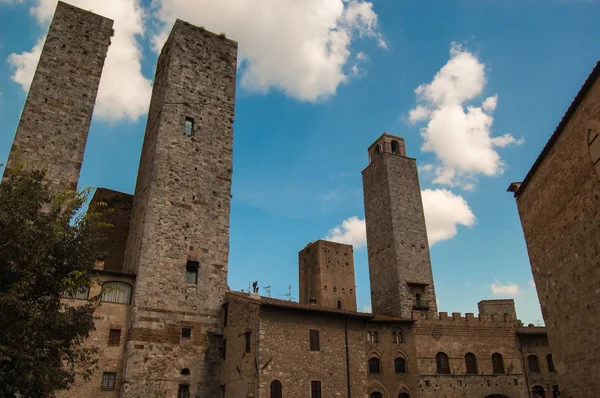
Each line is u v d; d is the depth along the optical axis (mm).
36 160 37062
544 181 26750
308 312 34969
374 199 63844
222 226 41938
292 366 32531
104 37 44594
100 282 35625
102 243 44938
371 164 66250
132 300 35906
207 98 46281
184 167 42094
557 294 25516
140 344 34250
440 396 45719
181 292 37594
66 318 22891
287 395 31469
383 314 56938
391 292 56625
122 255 45781
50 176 37125
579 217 22766
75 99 40656
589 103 21250
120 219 47094
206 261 39781
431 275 58094
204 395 35188
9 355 20422
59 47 41844
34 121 38250
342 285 68125
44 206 35375
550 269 26281
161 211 39438
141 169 45125
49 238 23188
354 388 34750
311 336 34469
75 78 41406
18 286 21062
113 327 34688
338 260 69562
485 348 49312
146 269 36812
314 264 69125
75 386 31875
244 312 34656
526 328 51781
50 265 23688
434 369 46688
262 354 31531
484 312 65312
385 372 45062
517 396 47938
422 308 55125
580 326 23188
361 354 36406
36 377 21078
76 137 39406
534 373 49312
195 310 37562
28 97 38844
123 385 32625
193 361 35812
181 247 39094
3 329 20672
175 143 42500
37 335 21734
